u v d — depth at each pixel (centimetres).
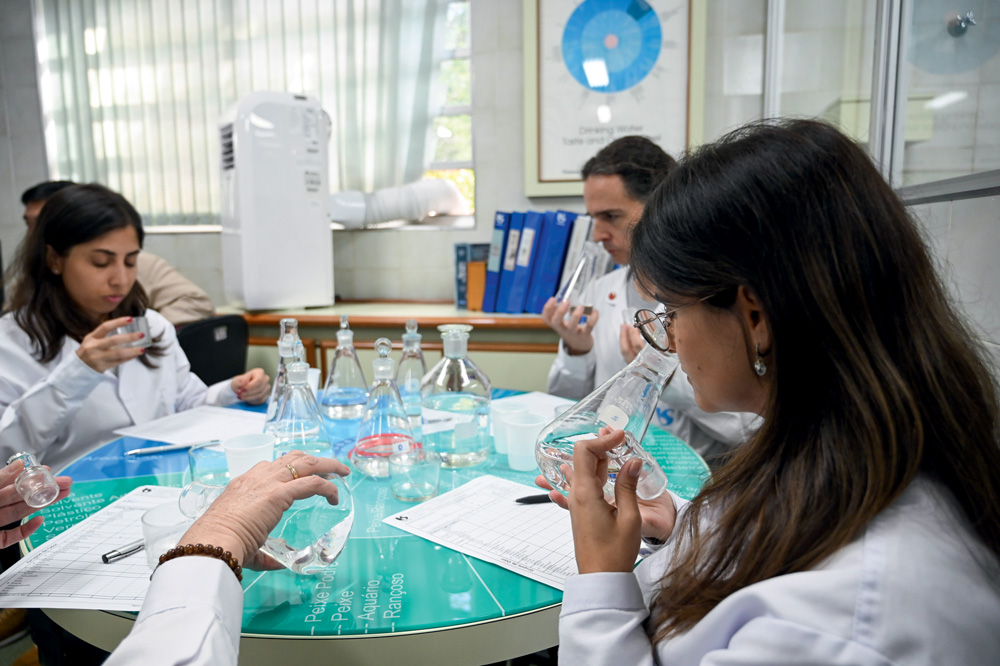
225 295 283
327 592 69
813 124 51
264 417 138
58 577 71
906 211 49
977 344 55
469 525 84
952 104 97
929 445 48
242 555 62
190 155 276
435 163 261
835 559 44
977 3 91
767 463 52
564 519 85
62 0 276
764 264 49
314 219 233
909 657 39
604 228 165
